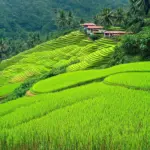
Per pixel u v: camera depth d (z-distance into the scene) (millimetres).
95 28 111000
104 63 65812
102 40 90500
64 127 22797
